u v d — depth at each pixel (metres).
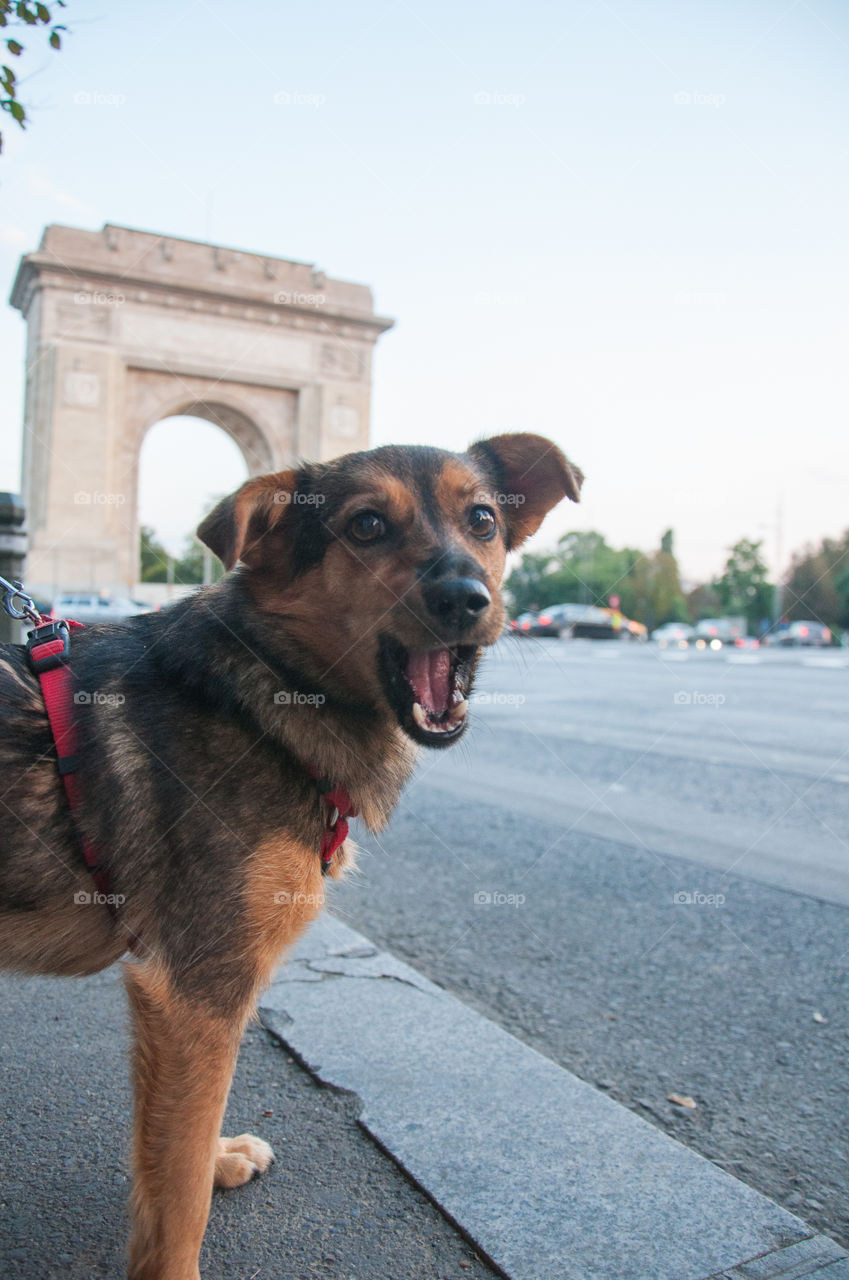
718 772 8.19
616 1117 2.57
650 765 8.56
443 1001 3.31
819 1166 2.46
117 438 35.16
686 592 58.94
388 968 3.59
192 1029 1.94
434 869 5.11
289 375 38.69
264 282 38.09
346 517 2.39
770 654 33.38
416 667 2.39
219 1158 2.33
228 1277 1.99
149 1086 1.94
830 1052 3.10
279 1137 2.52
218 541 2.33
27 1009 3.26
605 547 63.19
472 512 2.64
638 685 18.12
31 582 32.62
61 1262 2.03
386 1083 2.75
